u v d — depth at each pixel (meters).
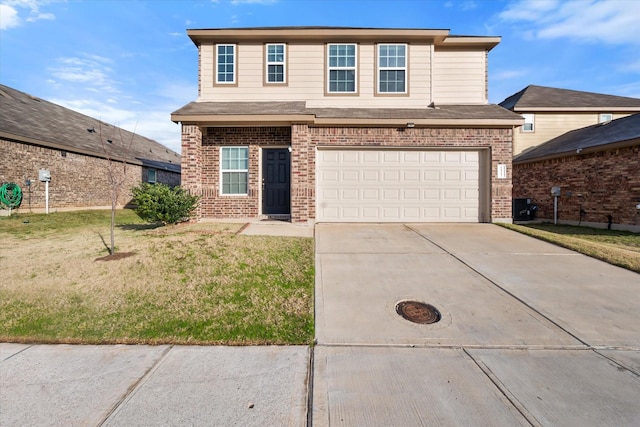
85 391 2.42
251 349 3.03
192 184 9.33
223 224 8.90
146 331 3.33
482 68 11.28
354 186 9.62
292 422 2.12
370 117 9.23
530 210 13.30
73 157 13.94
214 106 9.99
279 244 6.55
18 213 11.61
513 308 3.91
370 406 2.27
